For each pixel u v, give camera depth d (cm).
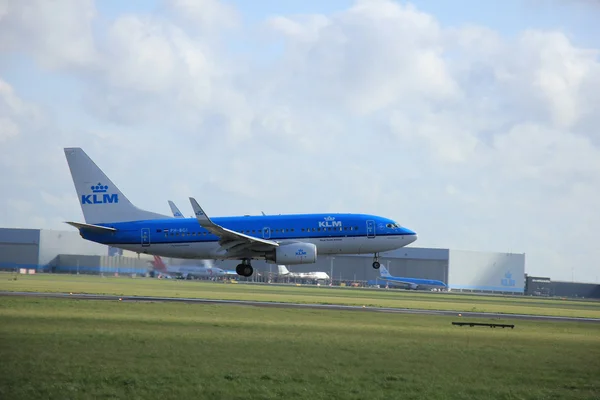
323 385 4922
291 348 6328
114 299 12212
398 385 5016
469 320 10850
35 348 5853
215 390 4656
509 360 6238
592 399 4838
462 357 6275
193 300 12950
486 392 4922
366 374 5331
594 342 8069
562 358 6512
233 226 15812
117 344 6188
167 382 4812
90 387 4638
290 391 4719
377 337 7481
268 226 15800
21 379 4791
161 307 10494
